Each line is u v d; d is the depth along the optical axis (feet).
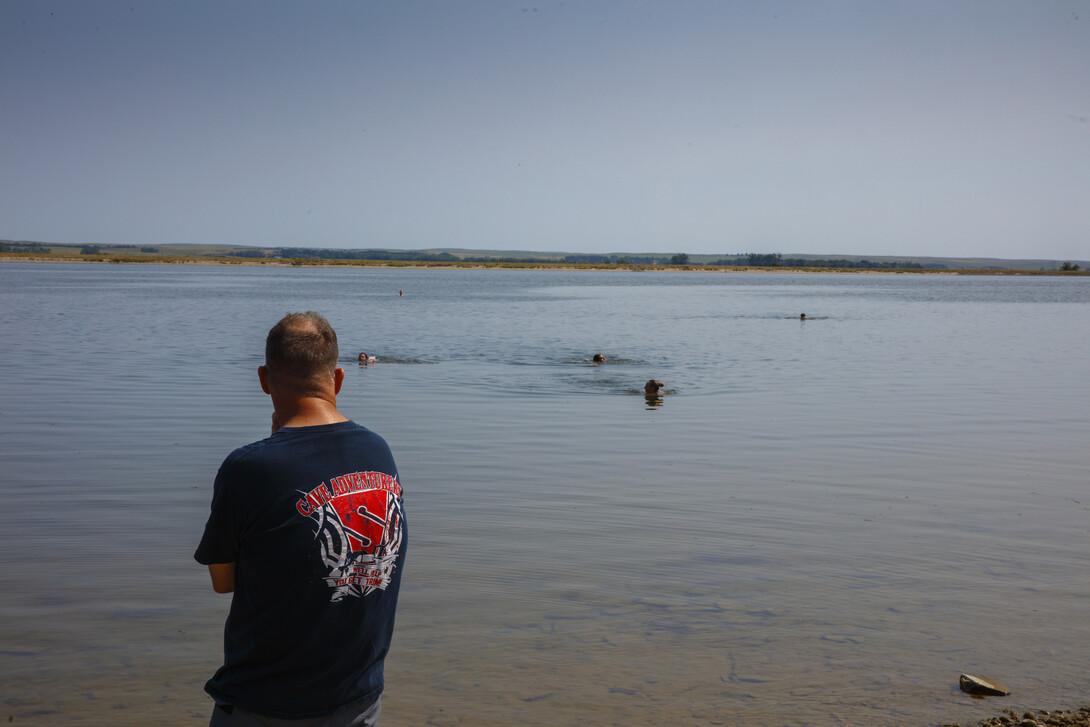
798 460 39.58
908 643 19.94
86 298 184.85
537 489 33.73
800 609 21.85
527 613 21.40
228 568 10.16
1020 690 17.79
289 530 9.70
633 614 21.43
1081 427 48.62
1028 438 45.29
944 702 17.25
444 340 103.19
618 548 26.50
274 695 9.88
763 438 44.91
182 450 39.52
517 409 53.47
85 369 68.80
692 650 19.44
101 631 19.99
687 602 22.24
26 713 16.38
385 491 10.42
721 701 17.17
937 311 186.29
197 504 30.63
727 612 21.61
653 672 18.37
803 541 27.43
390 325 127.34
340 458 10.19
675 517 29.96
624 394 60.59
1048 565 25.31
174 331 106.32
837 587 23.40
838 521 29.71
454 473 36.32
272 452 9.86
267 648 9.88
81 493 31.91
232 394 56.49
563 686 17.72
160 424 45.93
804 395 60.95
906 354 92.07
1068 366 80.94
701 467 37.96
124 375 65.51
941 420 50.80
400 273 583.99
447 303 193.77
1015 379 70.85
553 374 71.56
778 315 165.37
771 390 63.41
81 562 24.52
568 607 21.81
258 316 134.72
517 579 23.72
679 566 24.94
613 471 37.04
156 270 508.94
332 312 156.76
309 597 9.76
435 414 51.16
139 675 17.93
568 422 49.11
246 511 9.73
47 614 20.88
